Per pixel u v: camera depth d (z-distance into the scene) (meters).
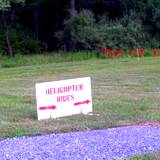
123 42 47.44
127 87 21.58
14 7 45.59
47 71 31.97
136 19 50.16
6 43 46.16
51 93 13.67
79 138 10.81
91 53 44.34
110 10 51.84
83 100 14.25
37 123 12.90
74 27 46.19
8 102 17.19
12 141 10.71
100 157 9.18
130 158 9.10
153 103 16.52
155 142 10.33
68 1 49.12
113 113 14.36
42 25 51.75
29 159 9.10
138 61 37.84
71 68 33.28
